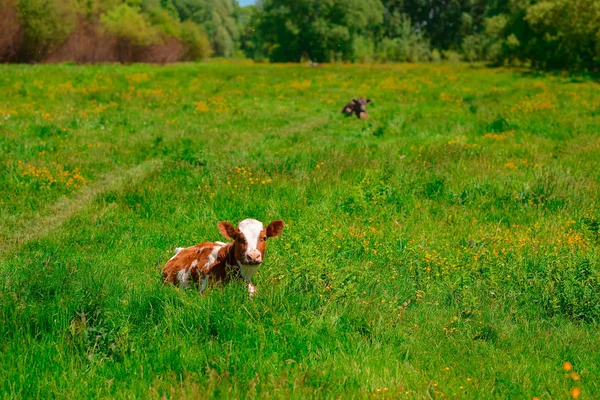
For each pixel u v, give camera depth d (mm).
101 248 8539
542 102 26781
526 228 9594
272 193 11203
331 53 86938
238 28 152500
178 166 13047
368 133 19391
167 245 8719
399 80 41156
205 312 5855
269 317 5836
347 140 18000
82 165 13406
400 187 11594
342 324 5902
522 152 15289
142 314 5980
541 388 4996
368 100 23625
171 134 17812
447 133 19109
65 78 35500
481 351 5703
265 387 4656
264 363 5082
